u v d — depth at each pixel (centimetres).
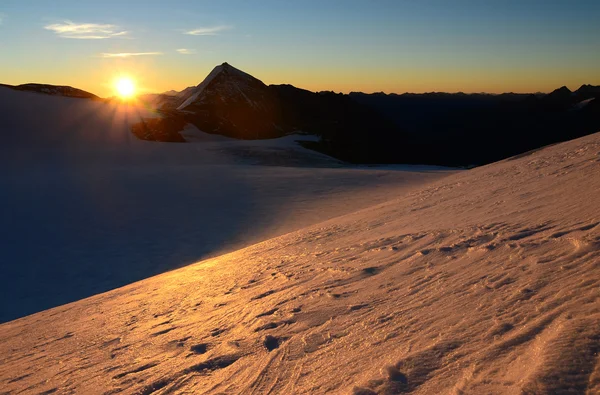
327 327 393
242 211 2770
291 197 3250
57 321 772
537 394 194
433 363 257
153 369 391
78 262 1802
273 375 317
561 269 372
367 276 563
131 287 1048
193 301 681
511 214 750
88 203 3011
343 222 1421
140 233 2261
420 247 655
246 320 485
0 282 1590
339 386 266
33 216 2609
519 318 289
